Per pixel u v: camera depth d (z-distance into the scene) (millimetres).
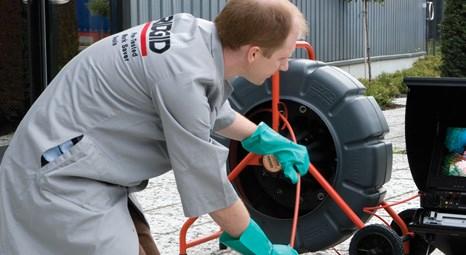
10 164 2744
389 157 4516
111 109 2699
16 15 6992
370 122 4371
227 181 2705
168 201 6363
